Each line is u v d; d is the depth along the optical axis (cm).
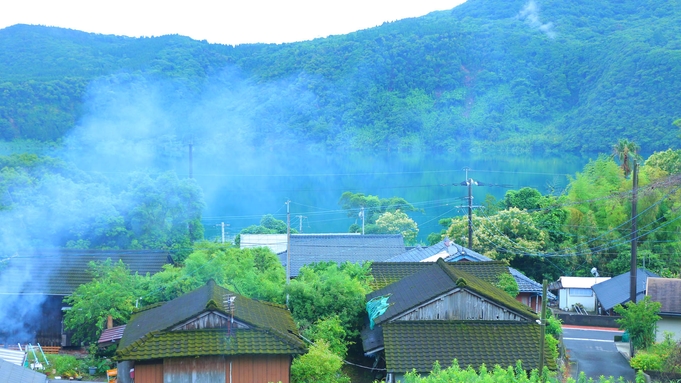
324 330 2144
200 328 1700
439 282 2120
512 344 1917
